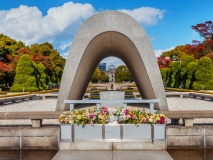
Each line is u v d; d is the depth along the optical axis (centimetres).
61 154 454
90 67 887
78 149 479
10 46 3319
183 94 1750
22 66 2302
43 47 3984
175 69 3127
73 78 674
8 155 458
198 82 2228
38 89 2380
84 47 666
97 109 511
